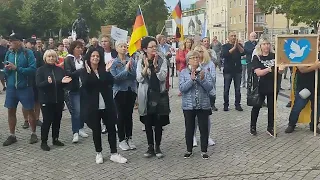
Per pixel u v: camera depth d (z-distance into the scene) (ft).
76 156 22.63
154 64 21.06
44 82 23.39
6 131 28.91
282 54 25.11
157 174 19.45
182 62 34.35
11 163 21.61
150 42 21.08
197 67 21.12
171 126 29.60
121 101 23.02
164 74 21.13
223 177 18.83
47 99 23.56
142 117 22.11
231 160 21.30
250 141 25.00
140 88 21.43
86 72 20.63
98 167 20.66
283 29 205.16
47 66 23.85
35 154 23.18
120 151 23.43
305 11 111.34
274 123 25.70
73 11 147.95
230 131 27.66
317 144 23.97
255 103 25.55
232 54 34.17
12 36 24.79
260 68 25.43
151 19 166.20
